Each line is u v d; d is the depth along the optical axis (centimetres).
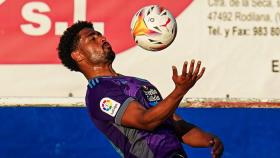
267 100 1877
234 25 1881
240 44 1878
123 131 1145
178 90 1051
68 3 1883
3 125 1886
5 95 1875
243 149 1888
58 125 1892
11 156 1889
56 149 1892
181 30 1873
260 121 1886
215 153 1241
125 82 1173
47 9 1884
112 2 1878
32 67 1878
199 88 1873
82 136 1891
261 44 1880
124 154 1165
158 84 1864
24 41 1880
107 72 1252
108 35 1873
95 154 1889
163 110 1062
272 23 1880
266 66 1877
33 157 1892
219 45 1878
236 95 1877
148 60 1866
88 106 1186
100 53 1252
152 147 1138
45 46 1880
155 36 1295
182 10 1878
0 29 1875
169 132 1163
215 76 1875
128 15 1877
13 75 1873
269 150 1889
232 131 1883
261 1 1883
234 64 1875
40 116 1891
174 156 1144
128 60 1867
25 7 1883
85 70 1265
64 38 1280
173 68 1043
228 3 1883
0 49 1873
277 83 1875
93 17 1878
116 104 1134
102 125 1172
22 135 1891
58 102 1883
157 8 1320
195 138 1242
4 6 1883
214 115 1878
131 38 1872
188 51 1872
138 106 1118
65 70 1880
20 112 1888
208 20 1880
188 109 1877
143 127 1104
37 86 1878
